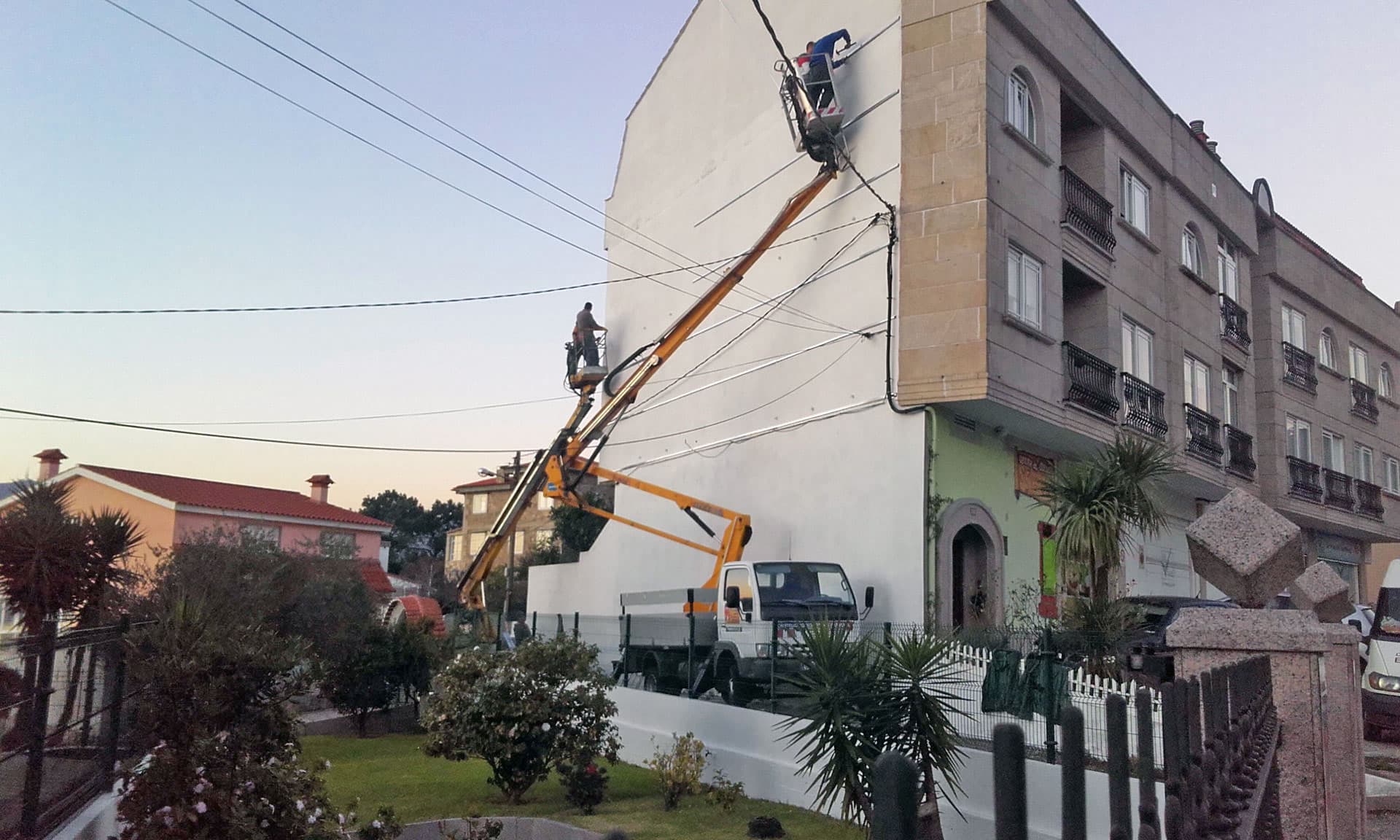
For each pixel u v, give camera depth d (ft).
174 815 20.89
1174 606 46.98
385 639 59.31
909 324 56.59
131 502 116.16
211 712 21.58
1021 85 61.05
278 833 22.49
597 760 47.11
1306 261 97.81
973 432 59.00
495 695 38.14
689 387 76.89
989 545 59.31
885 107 60.59
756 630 49.93
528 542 180.75
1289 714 17.93
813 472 62.90
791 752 39.09
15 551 23.93
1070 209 62.28
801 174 67.62
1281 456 88.74
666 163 84.79
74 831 20.45
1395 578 53.52
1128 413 66.80
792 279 66.85
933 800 28.81
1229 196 85.87
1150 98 74.49
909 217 57.62
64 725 20.99
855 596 57.67
